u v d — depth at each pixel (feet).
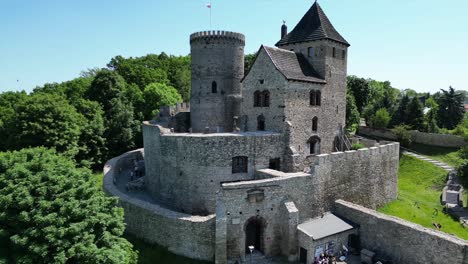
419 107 246.27
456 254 79.00
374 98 339.98
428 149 214.69
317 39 137.69
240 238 92.02
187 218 93.20
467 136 204.23
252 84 133.69
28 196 63.87
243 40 161.89
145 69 329.72
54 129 164.55
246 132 124.16
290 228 93.20
